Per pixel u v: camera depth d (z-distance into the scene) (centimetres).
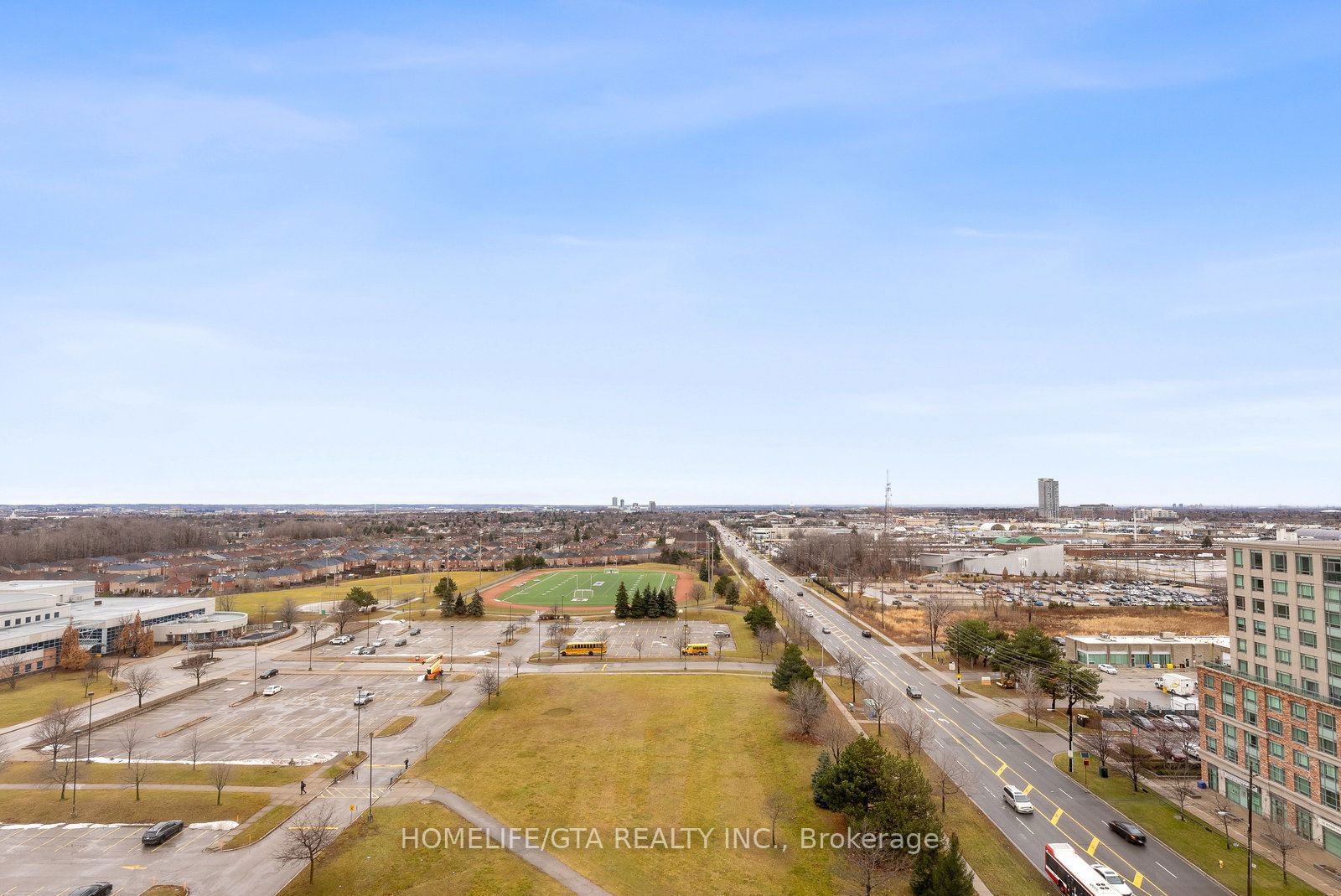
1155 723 11994
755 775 9594
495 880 6969
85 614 18112
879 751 8219
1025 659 13700
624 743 10781
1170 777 9888
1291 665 8531
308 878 6925
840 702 13112
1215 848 7869
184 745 10756
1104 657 16362
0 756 9919
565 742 10819
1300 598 8438
